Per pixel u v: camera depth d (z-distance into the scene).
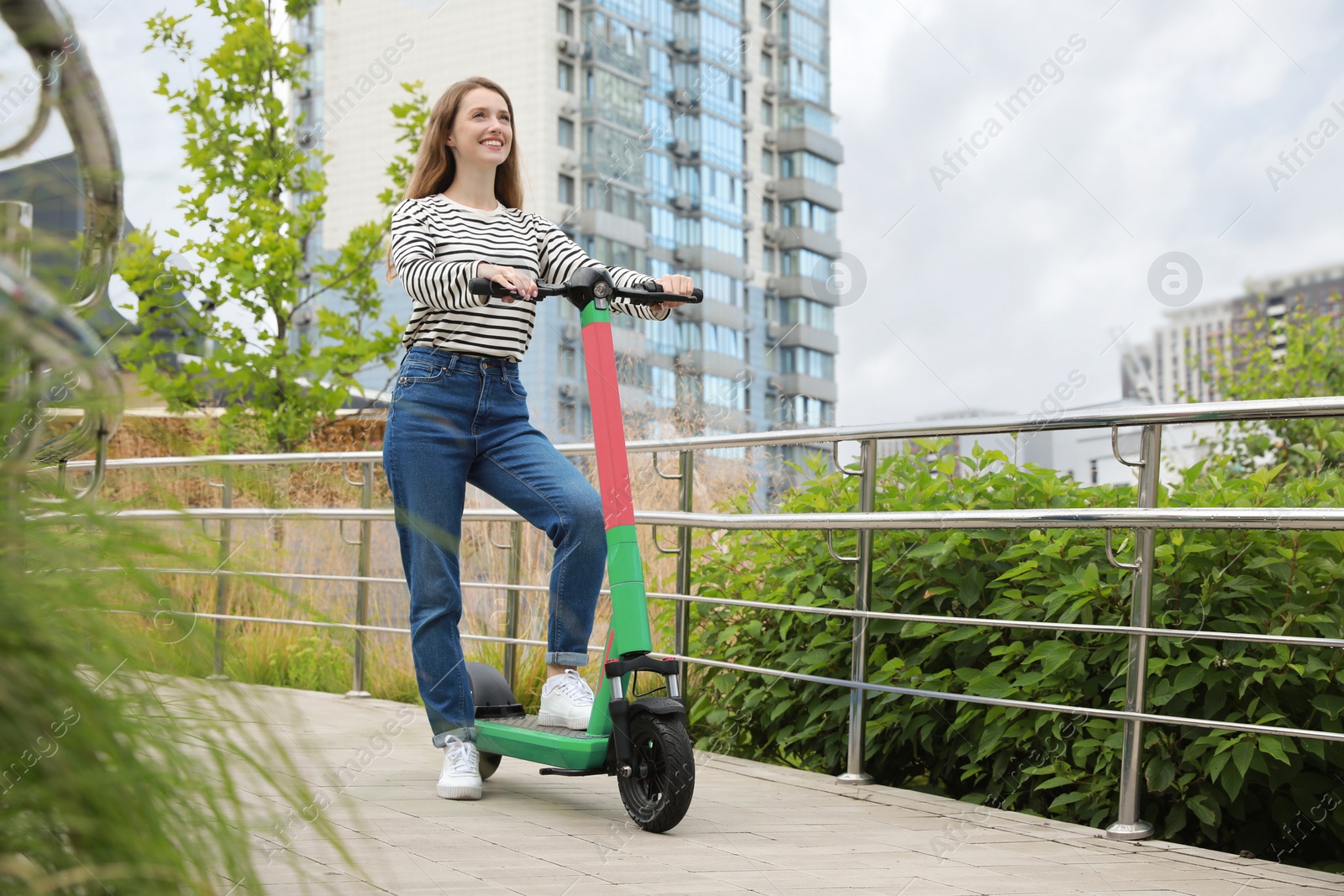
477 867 2.01
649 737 2.34
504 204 2.86
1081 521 2.46
